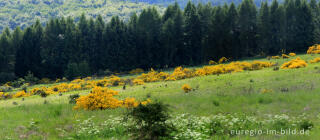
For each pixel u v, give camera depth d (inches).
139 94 1296.8
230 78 1508.4
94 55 3929.6
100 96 829.8
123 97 1225.4
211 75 1830.7
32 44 3887.8
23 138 488.7
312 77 1226.0
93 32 4030.5
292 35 3791.8
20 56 3843.5
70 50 3833.7
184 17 3951.8
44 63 3799.2
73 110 784.9
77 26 4104.3
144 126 419.5
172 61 3826.3
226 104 815.7
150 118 416.2
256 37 3767.2
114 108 818.8
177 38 3831.2
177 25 3823.8
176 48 3828.7
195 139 403.5
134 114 430.3
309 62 2000.5
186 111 739.4
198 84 1457.9
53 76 3826.3
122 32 3922.2
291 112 667.4
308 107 691.4
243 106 780.0
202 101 882.8
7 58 3720.5
